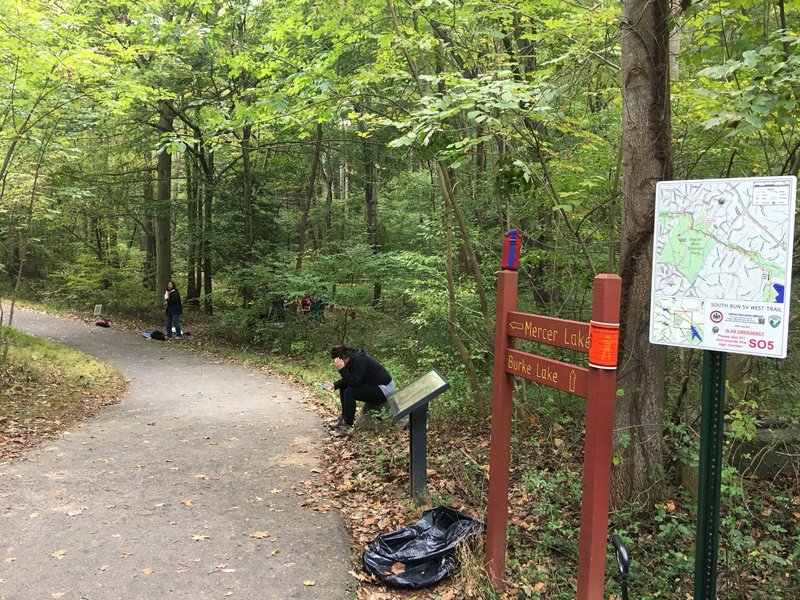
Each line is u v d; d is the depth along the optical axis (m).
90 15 11.33
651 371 4.46
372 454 6.40
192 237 19.16
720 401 2.31
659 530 4.21
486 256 8.72
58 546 4.00
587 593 2.81
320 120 7.24
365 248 14.20
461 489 5.30
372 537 4.42
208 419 7.88
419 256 9.30
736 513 4.24
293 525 4.55
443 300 8.51
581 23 5.57
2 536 4.12
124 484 5.27
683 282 2.36
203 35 8.73
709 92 3.79
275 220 19.86
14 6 7.74
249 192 18.12
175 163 25.98
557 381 3.07
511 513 4.75
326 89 6.40
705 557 2.36
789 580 3.69
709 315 2.28
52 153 10.98
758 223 2.14
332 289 14.11
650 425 4.46
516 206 8.12
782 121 3.50
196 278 23.47
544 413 7.09
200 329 18.16
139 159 21.59
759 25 4.58
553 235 7.44
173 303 16.53
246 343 16.59
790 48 3.68
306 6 7.84
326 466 6.09
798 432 4.85
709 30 4.69
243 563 3.89
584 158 6.88
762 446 4.98
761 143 5.24
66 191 12.99
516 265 3.54
